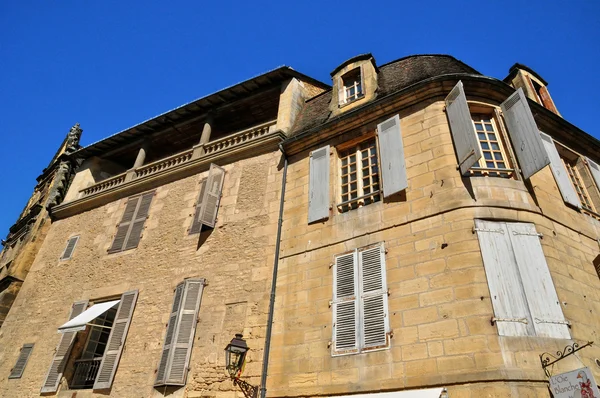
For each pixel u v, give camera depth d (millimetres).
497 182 7320
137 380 9070
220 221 10609
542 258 6695
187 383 8398
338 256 7992
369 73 10422
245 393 7469
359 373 6578
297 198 9578
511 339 5797
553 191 7898
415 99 8695
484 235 6730
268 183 10477
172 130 14914
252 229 9867
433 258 6828
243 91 13258
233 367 7547
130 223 12633
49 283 13289
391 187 7980
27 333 12359
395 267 7164
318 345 7270
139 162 14500
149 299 10375
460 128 7637
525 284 6363
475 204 7020
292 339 7660
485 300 6113
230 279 9359
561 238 7277
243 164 11398
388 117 9055
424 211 7352
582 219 8078
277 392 7250
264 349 7848
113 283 11500
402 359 6293
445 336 6090
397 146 8367
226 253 9867
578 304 6559
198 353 8680
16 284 14242
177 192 12250
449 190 7281
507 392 5363
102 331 11453
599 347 6262
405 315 6621
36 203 17422
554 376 5262
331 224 8516
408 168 8047
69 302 12078
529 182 7547
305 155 10195
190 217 11328
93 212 14273
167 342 9094
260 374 7633
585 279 7051
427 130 8211
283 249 8984
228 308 8938
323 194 9016
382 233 7668
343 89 10805
